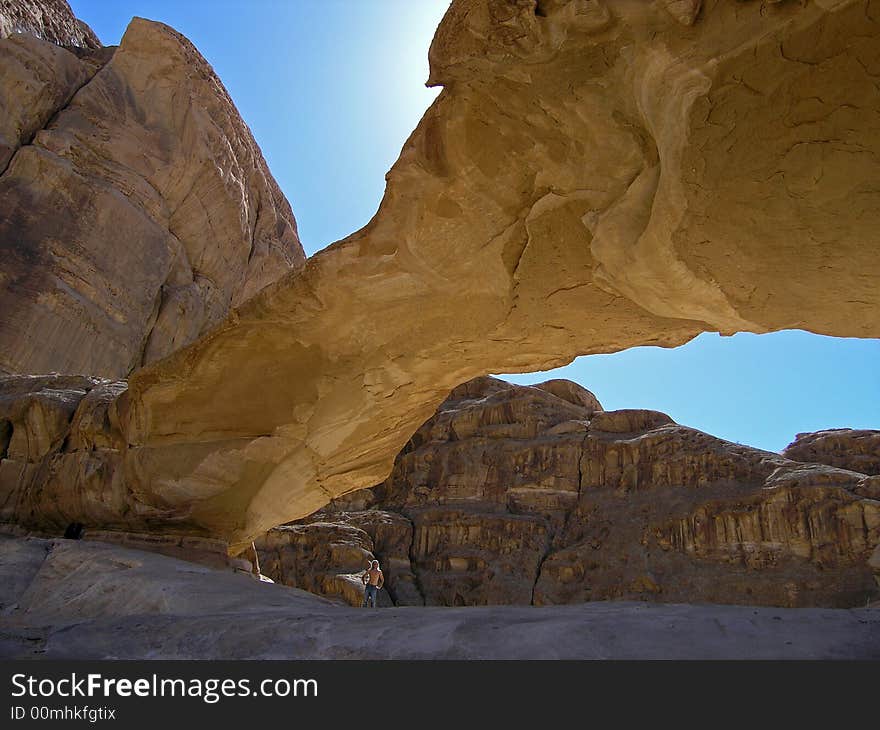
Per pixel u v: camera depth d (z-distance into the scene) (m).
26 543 7.21
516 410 43.47
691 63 3.56
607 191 5.11
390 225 6.26
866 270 4.44
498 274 6.37
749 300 5.19
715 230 4.46
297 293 6.94
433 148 5.43
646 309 6.20
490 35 4.20
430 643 3.31
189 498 8.12
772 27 3.27
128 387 8.34
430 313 7.05
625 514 35.53
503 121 4.92
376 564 15.80
